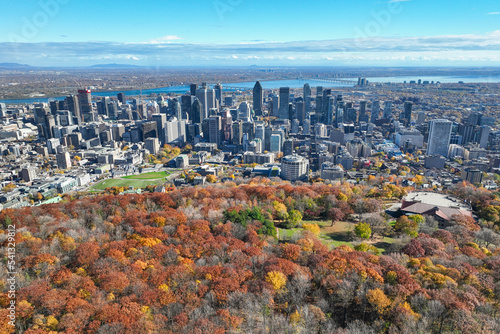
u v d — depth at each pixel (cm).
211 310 18688
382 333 17925
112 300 19975
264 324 17838
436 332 17550
